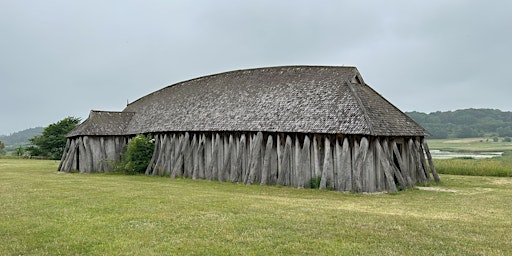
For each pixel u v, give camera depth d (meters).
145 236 10.90
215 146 27.95
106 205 15.29
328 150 22.33
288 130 23.70
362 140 21.14
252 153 25.39
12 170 35.81
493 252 9.42
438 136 144.88
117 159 36.41
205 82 35.00
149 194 18.36
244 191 21.25
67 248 10.00
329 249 9.64
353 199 18.42
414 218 13.13
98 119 37.06
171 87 39.69
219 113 28.97
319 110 23.75
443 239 10.52
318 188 22.56
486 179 27.14
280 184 24.09
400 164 22.48
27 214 13.74
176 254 9.46
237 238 10.60
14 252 9.72
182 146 30.20
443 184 24.42
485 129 152.50
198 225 11.97
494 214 14.39
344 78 25.30
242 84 30.73
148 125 34.47
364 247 9.80
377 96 25.83
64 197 17.42
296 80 27.53
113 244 10.22
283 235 10.88
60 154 62.47
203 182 26.31
